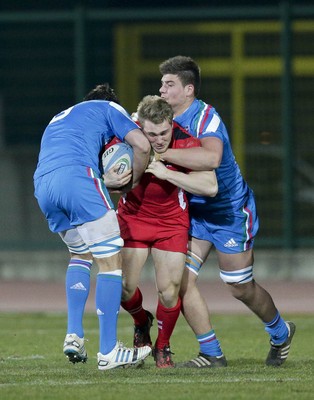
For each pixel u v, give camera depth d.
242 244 26.25
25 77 51.88
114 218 24.34
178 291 25.48
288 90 49.31
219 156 24.72
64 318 38.78
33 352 29.80
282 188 49.88
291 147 49.53
